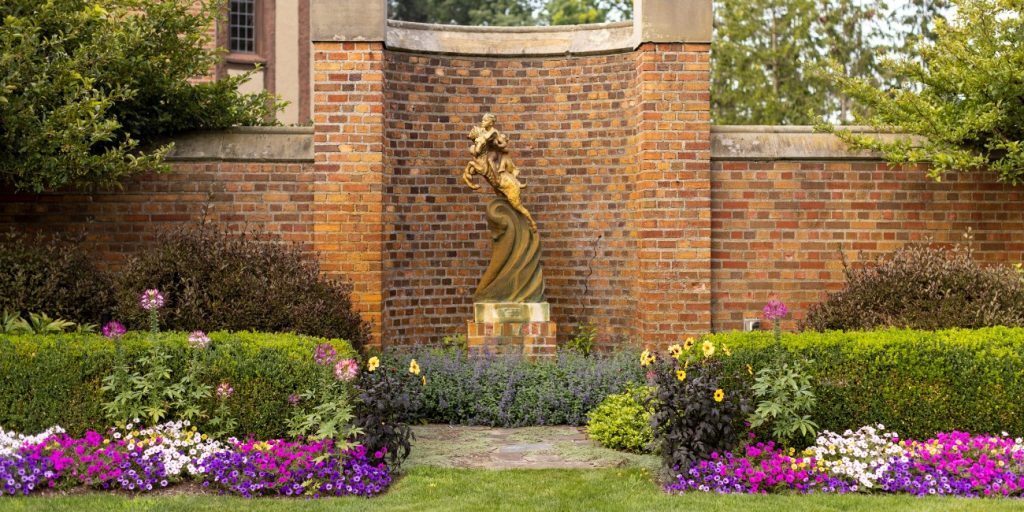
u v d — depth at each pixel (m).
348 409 6.93
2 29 8.06
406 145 10.60
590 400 9.08
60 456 6.64
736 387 7.38
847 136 10.02
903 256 9.43
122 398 7.11
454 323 10.86
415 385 9.13
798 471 6.84
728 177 10.31
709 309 10.14
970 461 6.86
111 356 7.30
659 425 7.05
